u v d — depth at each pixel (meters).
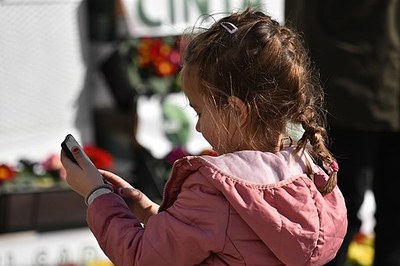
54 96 5.75
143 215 2.80
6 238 5.15
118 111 5.89
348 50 4.53
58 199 5.30
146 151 5.69
